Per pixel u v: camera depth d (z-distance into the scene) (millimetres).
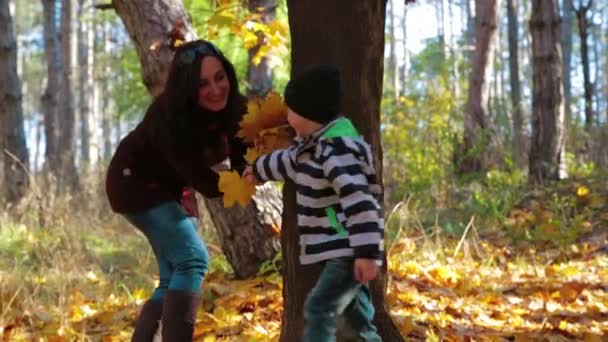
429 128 13477
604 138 12914
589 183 10344
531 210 9641
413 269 6629
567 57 27703
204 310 5668
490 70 13875
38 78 46812
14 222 9188
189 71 3945
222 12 5734
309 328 3326
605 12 46000
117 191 4164
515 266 7453
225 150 4219
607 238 8445
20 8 44938
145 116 4203
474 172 12344
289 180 3889
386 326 4000
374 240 3152
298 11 3840
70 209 9609
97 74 32250
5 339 5230
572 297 6125
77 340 5152
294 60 3887
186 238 4168
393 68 32719
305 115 3340
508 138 13305
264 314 5402
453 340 4820
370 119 3865
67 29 18688
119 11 6195
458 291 6203
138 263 7469
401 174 12164
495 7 13859
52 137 16281
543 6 11148
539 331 5137
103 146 38875
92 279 6781
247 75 10336
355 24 3811
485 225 9109
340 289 3312
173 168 4199
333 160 3229
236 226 6215
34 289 6266
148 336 4254
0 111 10922
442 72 17547
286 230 3912
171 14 6082
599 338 4957
